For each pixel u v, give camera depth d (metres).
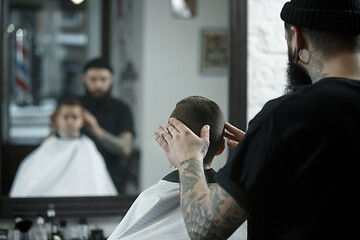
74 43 4.41
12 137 3.19
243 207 0.98
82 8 4.38
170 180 1.34
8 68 4.02
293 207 0.99
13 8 4.18
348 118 0.99
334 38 1.05
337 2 1.04
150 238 1.27
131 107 3.66
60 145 3.33
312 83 1.11
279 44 2.60
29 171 3.05
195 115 1.27
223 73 3.52
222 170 1.03
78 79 4.41
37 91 4.18
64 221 2.75
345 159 0.98
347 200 0.98
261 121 1.03
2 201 2.73
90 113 3.52
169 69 3.73
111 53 3.99
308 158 0.98
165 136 1.18
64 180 3.16
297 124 0.99
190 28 3.62
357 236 0.99
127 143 3.56
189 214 1.06
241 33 2.58
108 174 3.43
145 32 3.82
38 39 4.31
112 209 2.82
